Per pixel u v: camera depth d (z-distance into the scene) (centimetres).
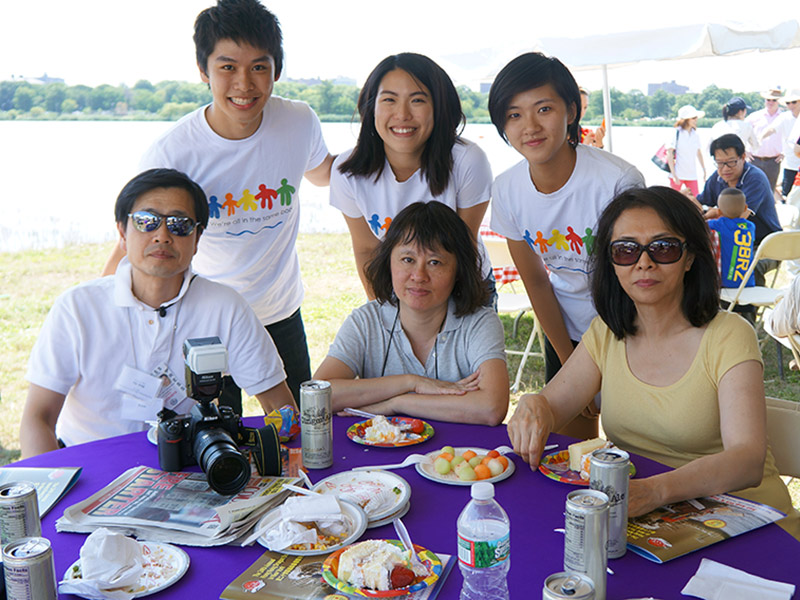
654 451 210
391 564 136
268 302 325
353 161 301
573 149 276
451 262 238
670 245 195
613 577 139
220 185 295
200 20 268
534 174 281
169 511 162
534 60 256
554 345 324
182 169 291
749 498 198
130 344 234
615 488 143
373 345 255
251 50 267
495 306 316
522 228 300
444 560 145
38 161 1434
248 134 292
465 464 184
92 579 137
